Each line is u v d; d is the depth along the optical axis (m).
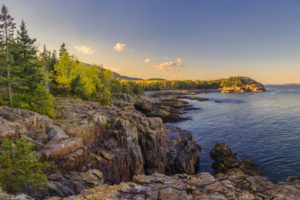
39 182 10.98
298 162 27.30
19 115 19.28
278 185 12.27
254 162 27.14
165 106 88.69
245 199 10.40
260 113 69.69
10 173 9.84
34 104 25.42
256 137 40.25
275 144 35.25
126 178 23.61
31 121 19.19
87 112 29.80
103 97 57.34
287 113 67.44
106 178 20.83
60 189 12.86
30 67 31.78
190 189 11.84
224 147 32.69
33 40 37.69
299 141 36.38
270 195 11.02
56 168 16.08
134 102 78.81
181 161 28.06
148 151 28.36
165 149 30.36
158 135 29.75
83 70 60.03
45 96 26.08
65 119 25.48
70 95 47.41
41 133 19.05
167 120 60.69
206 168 28.02
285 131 43.78
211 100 126.19
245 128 48.19
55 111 27.98
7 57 26.09
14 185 9.88
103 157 21.58
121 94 81.69
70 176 15.69
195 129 49.41
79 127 22.55
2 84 26.06
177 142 34.38
